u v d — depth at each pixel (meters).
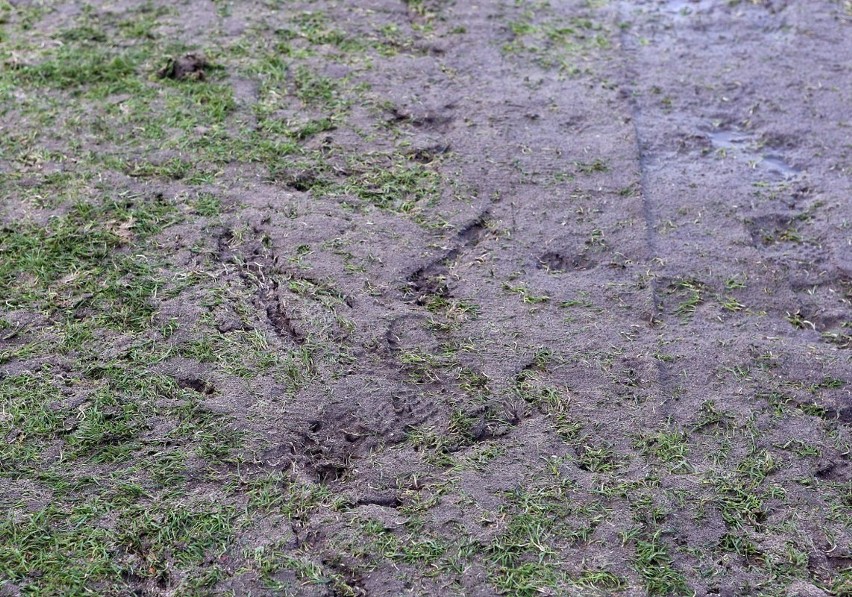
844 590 2.68
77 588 2.58
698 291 3.66
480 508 2.82
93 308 3.45
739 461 3.00
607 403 3.18
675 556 2.73
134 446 2.96
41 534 2.70
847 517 2.87
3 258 3.64
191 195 4.01
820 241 3.95
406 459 2.98
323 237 3.82
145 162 4.18
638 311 3.54
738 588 2.66
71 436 2.97
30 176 4.07
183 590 2.59
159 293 3.52
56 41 4.99
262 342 3.34
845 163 4.39
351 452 3.01
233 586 2.61
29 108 4.48
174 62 4.77
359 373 3.25
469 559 2.69
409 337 3.40
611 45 5.19
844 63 5.10
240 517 2.78
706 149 4.46
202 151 4.26
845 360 3.38
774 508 2.88
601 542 2.75
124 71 4.77
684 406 3.18
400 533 2.75
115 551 2.67
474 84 4.81
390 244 3.80
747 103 4.77
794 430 3.12
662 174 4.28
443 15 5.38
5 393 3.10
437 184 4.13
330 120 4.49
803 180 4.29
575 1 5.61
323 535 2.75
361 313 3.48
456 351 3.35
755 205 4.11
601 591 2.62
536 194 4.10
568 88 4.81
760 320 3.55
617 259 3.79
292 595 2.59
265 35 5.12
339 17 5.31
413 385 3.22
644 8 5.60
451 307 3.54
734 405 3.19
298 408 3.10
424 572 2.66
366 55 5.00
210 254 3.71
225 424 3.04
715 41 5.29
